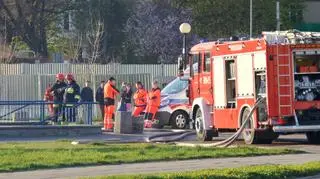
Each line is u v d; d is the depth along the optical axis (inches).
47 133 2186.3
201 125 1978.3
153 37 4776.1
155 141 1972.2
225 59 1882.4
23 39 5113.2
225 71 1883.6
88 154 1485.0
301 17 4630.9
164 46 4736.7
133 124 2282.2
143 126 2329.0
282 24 4414.4
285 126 1729.8
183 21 4618.6
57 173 1208.8
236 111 1839.3
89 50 4894.2
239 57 1825.8
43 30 5201.8
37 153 1510.8
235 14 4431.6
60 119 2324.1
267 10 4352.9
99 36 4633.4
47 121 2326.5
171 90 2583.7
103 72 3499.0
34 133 2174.0
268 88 1726.1
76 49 4589.1
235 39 1911.9
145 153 1505.9
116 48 5359.3
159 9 4857.3
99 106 2738.7
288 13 4441.4
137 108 2576.3
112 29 5418.3
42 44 5206.7
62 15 5442.9
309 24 4687.5
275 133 1768.0
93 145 1739.7
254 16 4375.0
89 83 2977.4
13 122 2373.3
